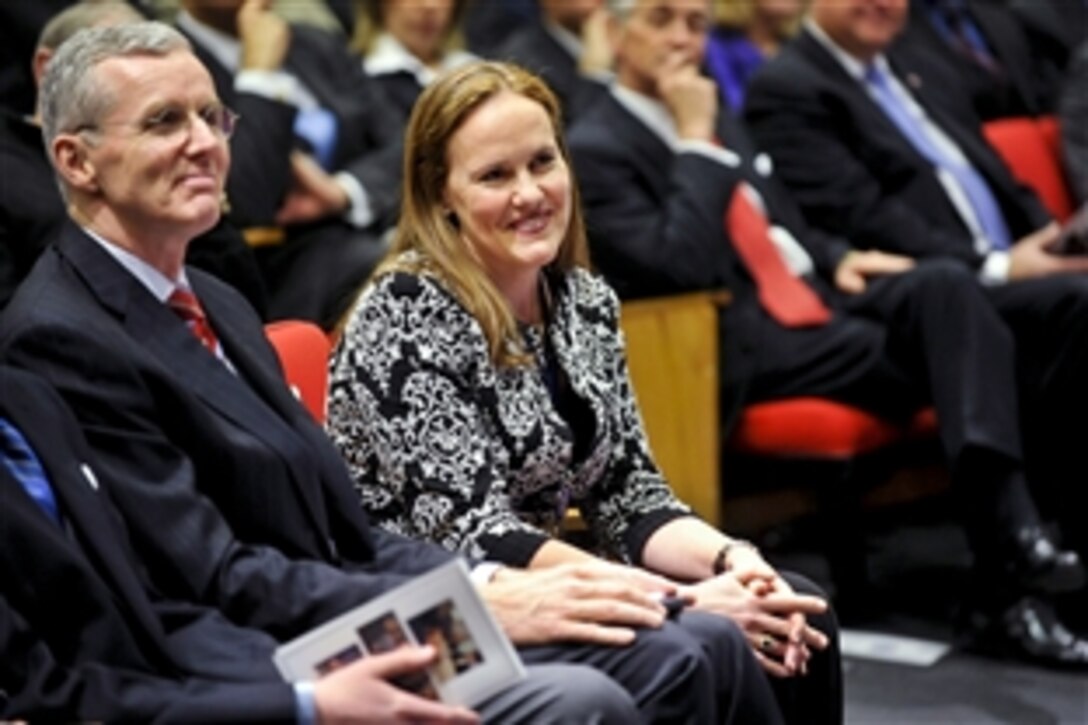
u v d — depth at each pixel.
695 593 4.87
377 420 4.91
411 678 3.85
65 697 3.78
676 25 7.95
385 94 9.17
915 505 9.30
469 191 5.03
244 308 4.84
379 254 7.42
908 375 7.75
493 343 4.99
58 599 3.89
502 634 3.87
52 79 4.53
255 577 4.23
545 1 9.88
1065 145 9.36
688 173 7.83
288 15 9.37
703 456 7.67
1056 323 7.73
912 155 8.56
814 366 7.77
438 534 4.85
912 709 6.83
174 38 4.56
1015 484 7.31
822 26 8.64
